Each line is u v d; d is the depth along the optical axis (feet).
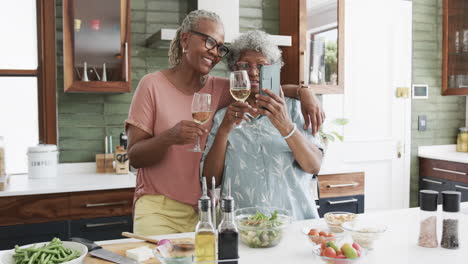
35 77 10.49
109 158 10.34
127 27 9.66
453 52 13.66
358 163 13.51
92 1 9.41
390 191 14.02
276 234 4.54
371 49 13.50
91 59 9.50
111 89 9.62
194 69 6.03
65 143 10.37
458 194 4.56
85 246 4.14
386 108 13.82
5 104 10.35
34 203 8.55
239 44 5.88
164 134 5.55
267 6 11.77
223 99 6.45
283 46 11.32
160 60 10.92
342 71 11.14
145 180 6.18
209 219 3.87
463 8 13.25
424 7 14.17
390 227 5.34
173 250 3.92
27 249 4.00
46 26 10.06
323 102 12.96
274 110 5.36
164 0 10.85
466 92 13.24
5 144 10.00
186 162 6.03
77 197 8.83
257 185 5.74
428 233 4.60
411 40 14.02
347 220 4.89
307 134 6.20
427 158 13.98
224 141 5.71
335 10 11.03
